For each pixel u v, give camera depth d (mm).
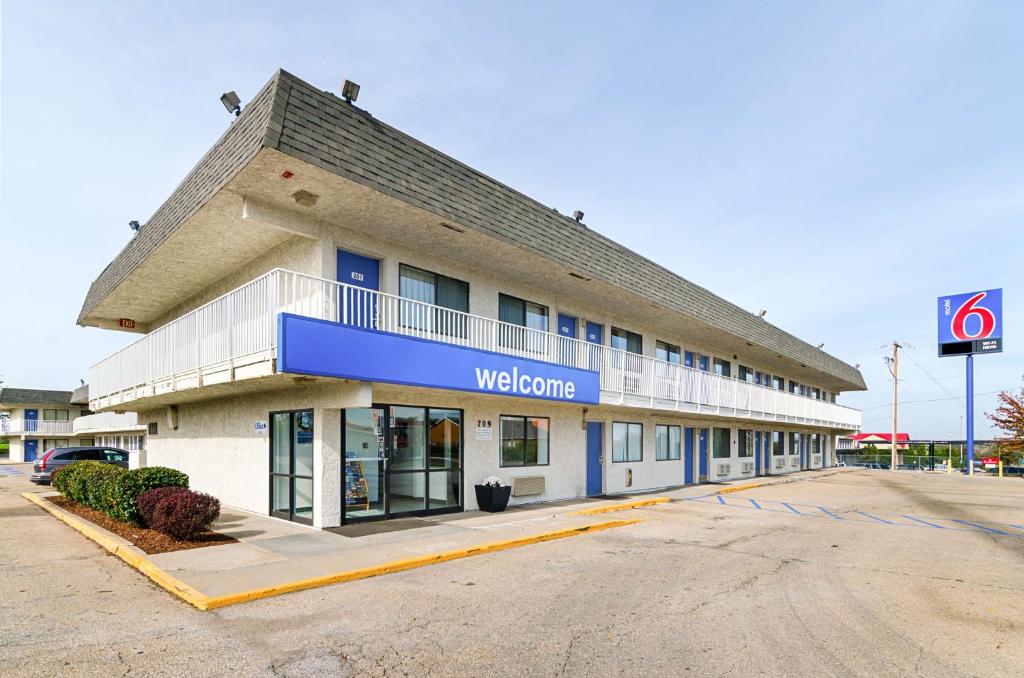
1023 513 16641
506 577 8188
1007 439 43031
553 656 5344
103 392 18781
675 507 16734
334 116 9750
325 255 11516
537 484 16000
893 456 48469
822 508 17203
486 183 12820
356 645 5539
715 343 25953
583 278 15703
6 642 5488
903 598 7438
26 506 15719
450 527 11641
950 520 15023
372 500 12148
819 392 43500
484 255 13773
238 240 12375
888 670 5137
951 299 40031
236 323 10969
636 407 18188
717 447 27469
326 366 9586
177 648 5395
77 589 7297
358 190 10117
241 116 9961
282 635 5773
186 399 15266
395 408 12742
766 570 8852
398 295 12758
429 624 6148
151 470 11664
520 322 16156
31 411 50750
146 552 9016
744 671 5066
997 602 7301
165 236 12359
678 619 6438
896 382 49094
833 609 6906
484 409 14734
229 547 9445
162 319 19500
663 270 19641
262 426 13172
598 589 7617
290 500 12125
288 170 9344
